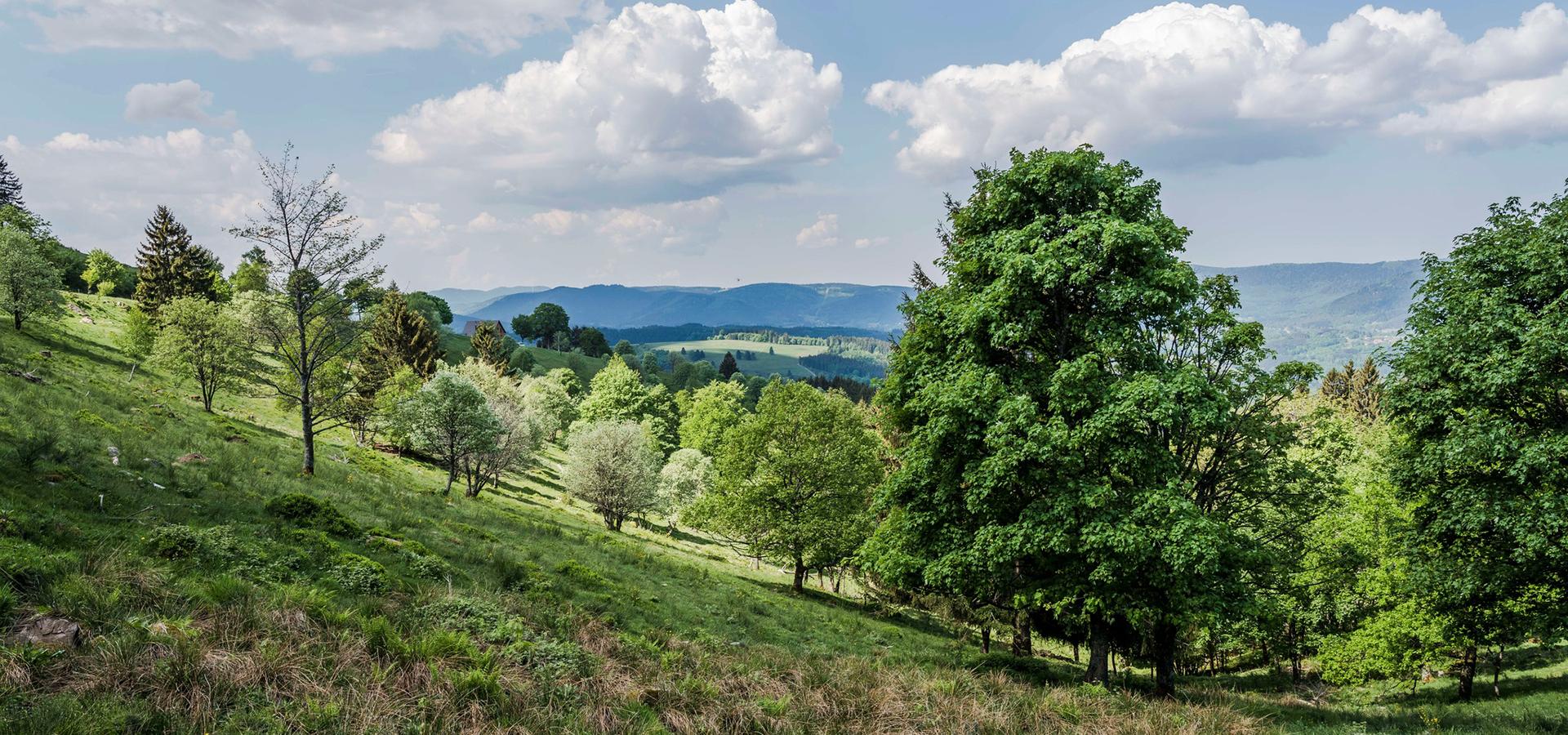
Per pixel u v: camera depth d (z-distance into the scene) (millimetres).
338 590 13570
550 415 90812
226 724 7789
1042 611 29188
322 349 34812
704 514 43656
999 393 18812
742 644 18969
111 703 7613
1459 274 20562
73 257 106438
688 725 10250
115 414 29812
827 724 11219
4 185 73812
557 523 41719
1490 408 19375
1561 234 18359
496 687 9914
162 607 10094
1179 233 20188
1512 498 18500
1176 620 17266
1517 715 20938
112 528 13328
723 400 108250
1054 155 19938
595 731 9508
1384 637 29578
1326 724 16938
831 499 40125
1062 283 19406
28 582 9445
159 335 55406
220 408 57750
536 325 193875
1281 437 19844
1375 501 30281
